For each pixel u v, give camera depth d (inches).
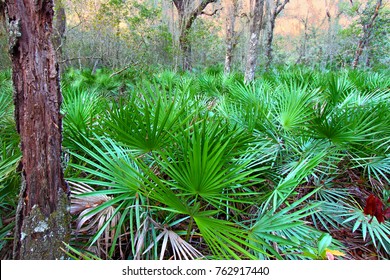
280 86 141.4
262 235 65.9
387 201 93.5
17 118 54.2
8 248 71.7
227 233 59.3
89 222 77.1
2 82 168.7
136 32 431.5
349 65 553.6
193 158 58.9
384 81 193.5
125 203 73.0
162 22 458.9
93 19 408.2
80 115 95.0
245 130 98.4
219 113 112.5
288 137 109.6
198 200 82.0
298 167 80.7
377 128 110.1
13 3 48.5
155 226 74.8
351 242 92.0
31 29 50.4
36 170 54.6
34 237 55.3
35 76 51.8
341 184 113.3
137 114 76.5
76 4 413.7
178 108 89.0
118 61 453.7
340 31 576.7
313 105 120.0
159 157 80.5
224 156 74.7
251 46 264.1
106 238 70.2
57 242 57.6
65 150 79.4
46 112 53.8
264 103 126.4
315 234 77.9
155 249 67.2
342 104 130.9
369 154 115.2
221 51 617.0
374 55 509.0
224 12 519.2
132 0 426.6
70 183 81.4
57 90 55.4
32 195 55.1
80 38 494.6
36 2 49.4
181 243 70.2
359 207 100.0
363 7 569.6
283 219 67.0
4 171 62.5
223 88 209.5
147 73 354.9
